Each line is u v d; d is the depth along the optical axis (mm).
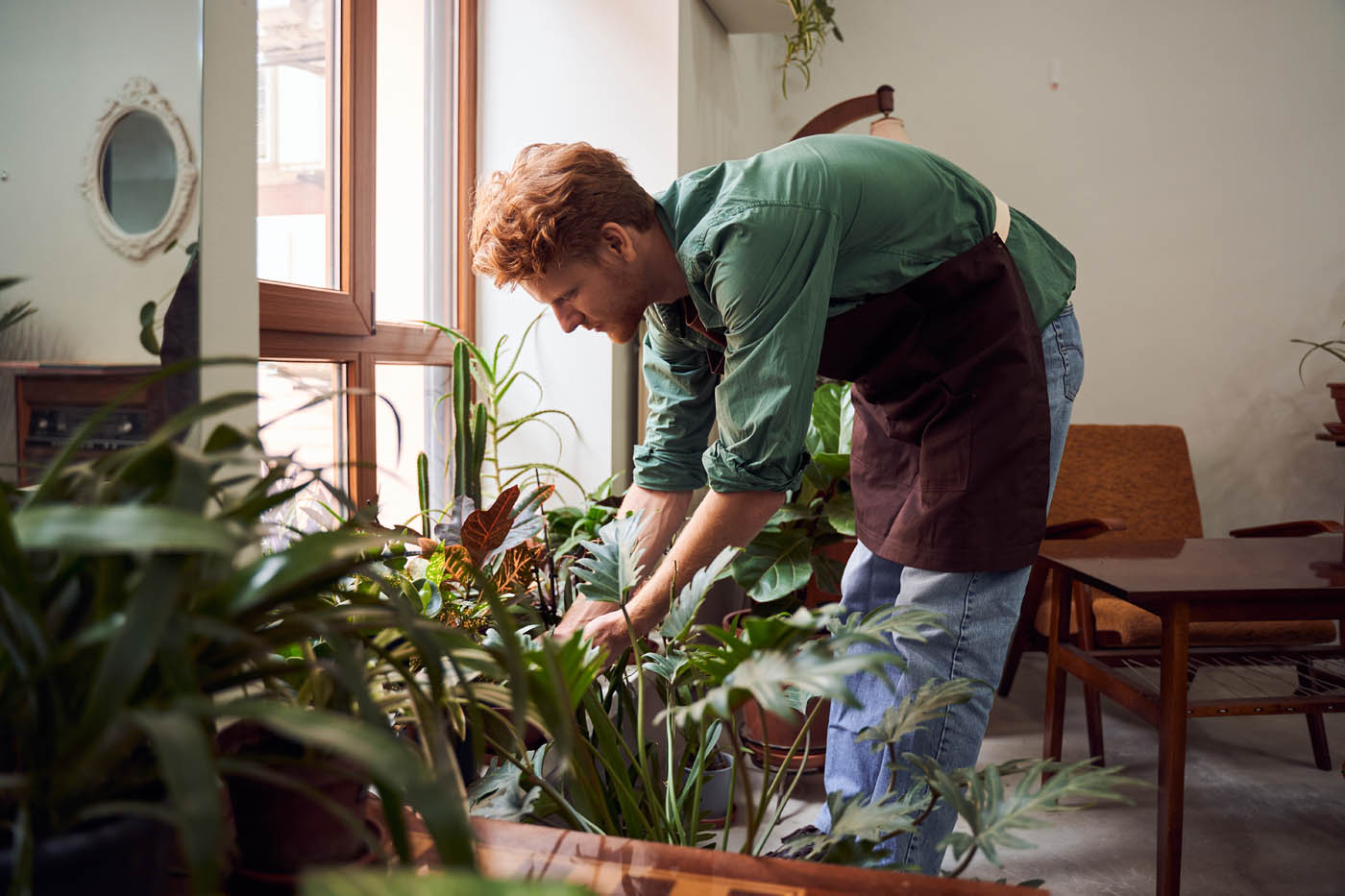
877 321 1409
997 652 1449
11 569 471
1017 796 829
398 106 2182
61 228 954
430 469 2365
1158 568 2195
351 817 518
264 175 1682
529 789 1107
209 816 396
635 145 2410
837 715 1557
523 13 2438
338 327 1845
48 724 491
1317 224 3523
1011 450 1391
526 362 2461
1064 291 1563
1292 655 2418
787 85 3736
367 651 762
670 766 1098
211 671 556
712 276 1250
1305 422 3568
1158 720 1967
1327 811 2279
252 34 1070
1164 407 3648
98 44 965
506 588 1506
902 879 730
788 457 1261
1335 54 3467
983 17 3619
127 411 950
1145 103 3572
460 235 2426
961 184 1413
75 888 470
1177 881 1886
